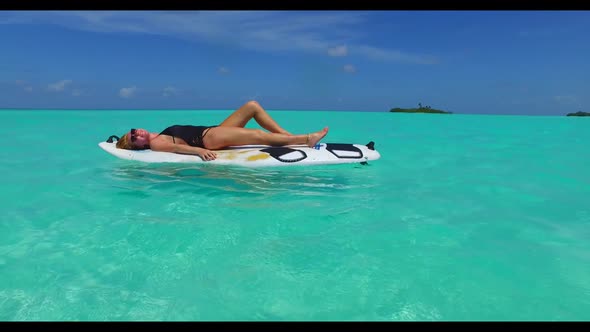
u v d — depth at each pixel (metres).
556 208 2.91
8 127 10.33
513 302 1.57
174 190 3.32
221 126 4.75
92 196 3.12
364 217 2.64
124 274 1.78
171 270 1.82
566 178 4.05
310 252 2.03
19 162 4.77
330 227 2.43
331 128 11.30
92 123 12.16
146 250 2.04
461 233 2.34
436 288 1.68
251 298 1.59
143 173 4.02
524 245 2.16
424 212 2.78
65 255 1.98
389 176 4.10
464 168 4.66
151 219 2.53
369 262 1.92
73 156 5.27
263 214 2.67
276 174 4.03
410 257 1.98
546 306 1.54
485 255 2.02
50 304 1.54
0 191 3.28
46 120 13.52
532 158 5.52
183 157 4.55
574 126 13.03
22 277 1.74
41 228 2.36
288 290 1.65
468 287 1.69
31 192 3.25
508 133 9.95
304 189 3.42
